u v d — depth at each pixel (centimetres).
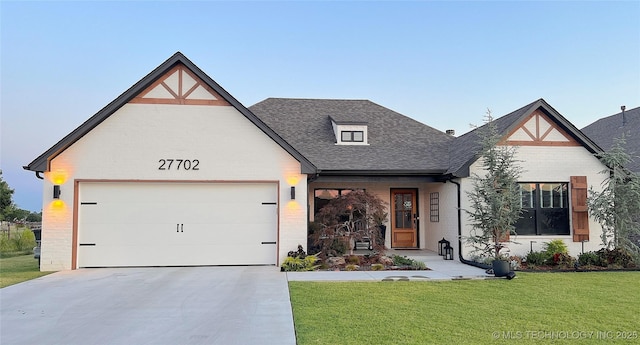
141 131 1182
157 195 1188
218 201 1208
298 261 1130
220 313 689
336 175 1352
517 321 626
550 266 1179
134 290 869
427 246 1574
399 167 1355
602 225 1249
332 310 690
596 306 723
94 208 1164
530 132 1309
